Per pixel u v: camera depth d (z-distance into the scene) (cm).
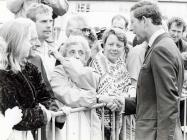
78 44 368
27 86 270
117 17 501
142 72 321
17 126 267
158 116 308
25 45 278
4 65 269
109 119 371
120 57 393
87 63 412
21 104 266
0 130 256
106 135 375
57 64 367
